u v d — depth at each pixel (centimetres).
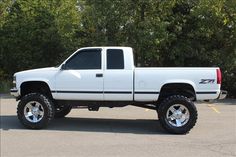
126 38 2103
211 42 2169
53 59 2342
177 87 1117
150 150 886
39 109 1146
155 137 1041
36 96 1144
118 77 1122
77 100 1154
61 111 1319
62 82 1146
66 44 2303
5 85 2384
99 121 1294
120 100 1131
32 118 1146
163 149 897
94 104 1155
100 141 982
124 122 1278
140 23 2055
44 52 2328
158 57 2123
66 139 1003
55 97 1155
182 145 941
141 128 1173
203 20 2097
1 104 1750
